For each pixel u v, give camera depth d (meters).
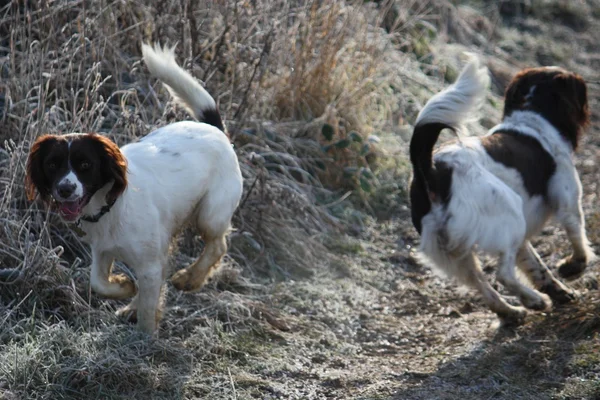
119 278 6.13
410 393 5.79
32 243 6.54
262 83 9.28
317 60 9.84
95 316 6.29
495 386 5.80
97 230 5.68
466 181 6.50
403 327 7.22
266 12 9.41
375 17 11.84
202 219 6.42
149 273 5.86
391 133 10.84
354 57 10.45
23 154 6.95
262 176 8.18
